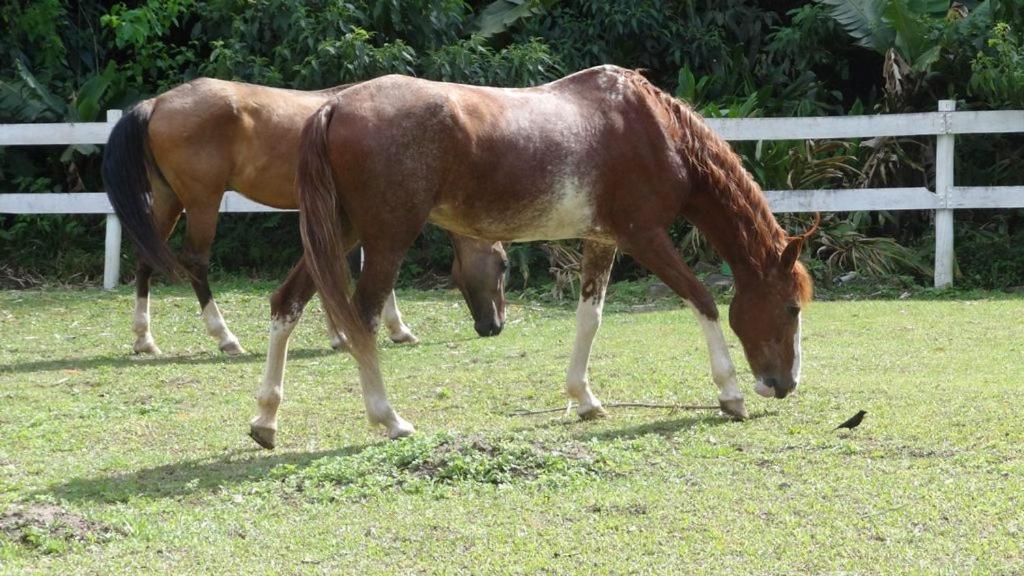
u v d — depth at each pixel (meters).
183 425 6.45
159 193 9.05
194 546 4.32
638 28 13.91
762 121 11.84
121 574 4.05
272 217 13.14
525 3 14.02
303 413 6.76
